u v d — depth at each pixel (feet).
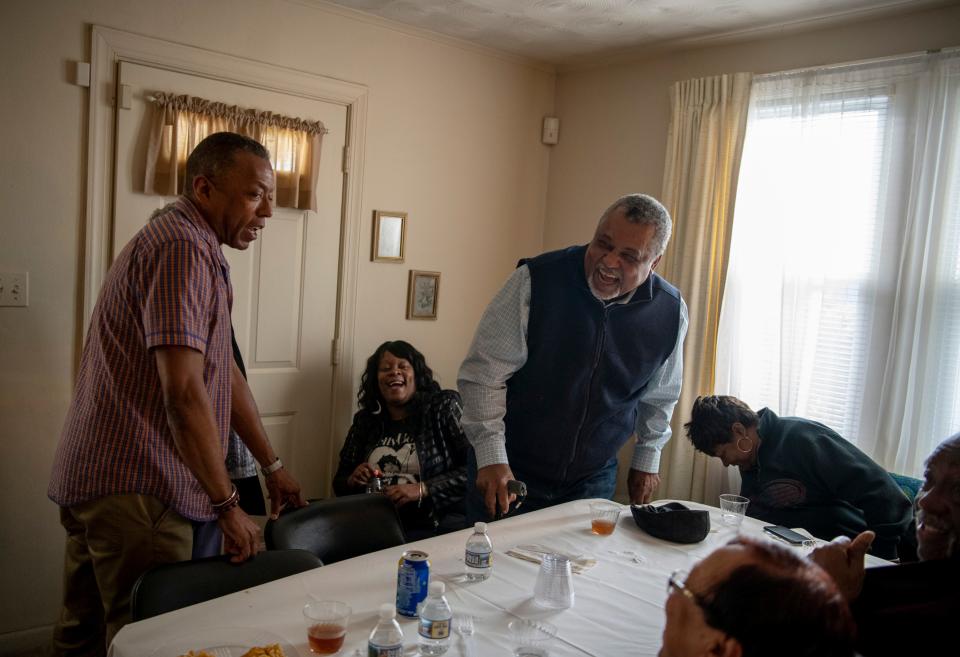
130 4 8.39
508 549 5.53
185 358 5.08
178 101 8.69
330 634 3.76
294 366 10.27
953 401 8.46
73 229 8.29
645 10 9.46
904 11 8.72
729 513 6.49
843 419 9.25
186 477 5.63
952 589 3.62
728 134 10.06
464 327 12.10
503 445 6.37
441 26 10.61
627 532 6.11
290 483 6.64
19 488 8.16
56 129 8.07
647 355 6.86
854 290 9.16
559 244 12.76
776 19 9.48
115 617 5.65
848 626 2.45
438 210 11.49
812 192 9.43
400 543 6.52
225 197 5.66
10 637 8.23
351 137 10.33
